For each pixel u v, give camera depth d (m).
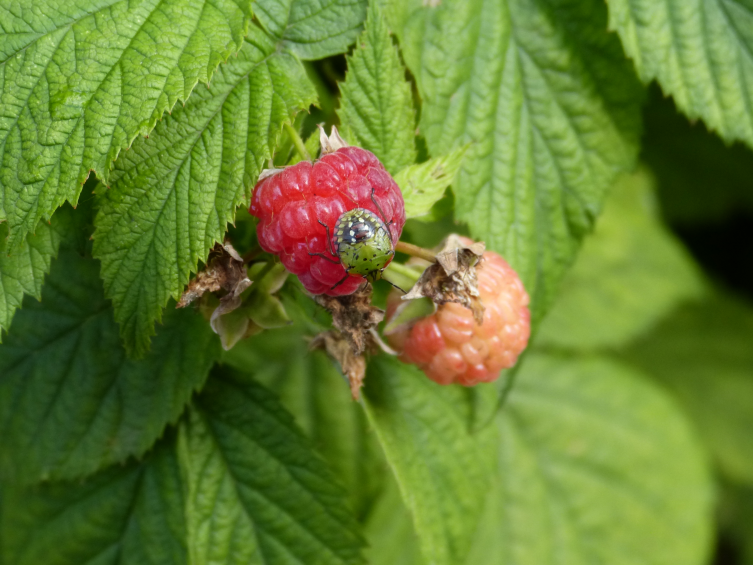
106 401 0.19
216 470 0.19
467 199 0.19
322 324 0.17
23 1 0.16
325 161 0.16
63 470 0.19
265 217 0.16
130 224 0.16
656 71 0.19
